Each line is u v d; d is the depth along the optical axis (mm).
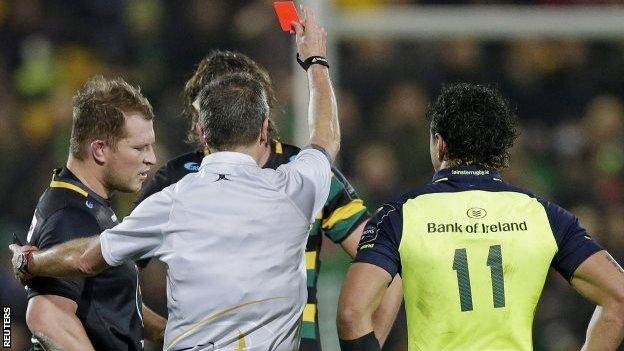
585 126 30703
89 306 13156
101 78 14188
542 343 26984
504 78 31438
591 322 12570
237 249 12094
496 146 12742
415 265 12234
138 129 13555
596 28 26031
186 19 36219
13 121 34250
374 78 31078
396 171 28797
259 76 14156
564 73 31562
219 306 12023
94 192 13656
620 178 29344
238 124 12320
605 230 28172
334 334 24109
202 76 14086
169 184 14062
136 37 36906
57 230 13148
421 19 25812
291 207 12289
